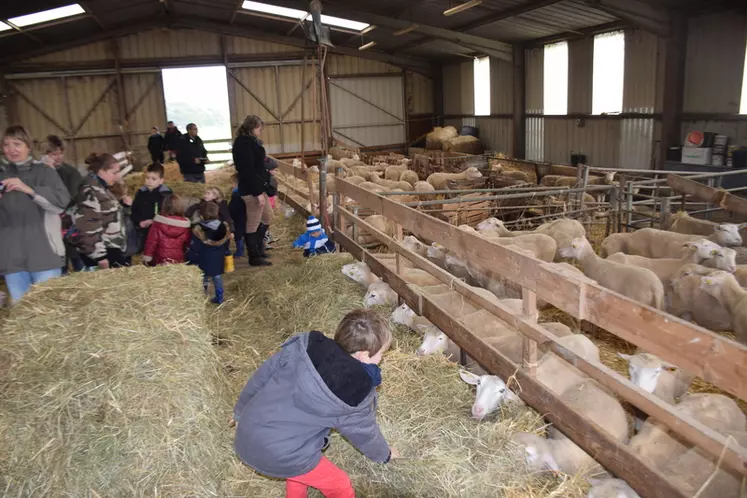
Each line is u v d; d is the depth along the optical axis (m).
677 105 11.73
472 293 3.79
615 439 2.61
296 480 2.46
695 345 2.21
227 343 4.70
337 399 2.20
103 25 17.16
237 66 19.66
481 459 3.07
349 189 6.52
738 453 2.02
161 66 18.91
